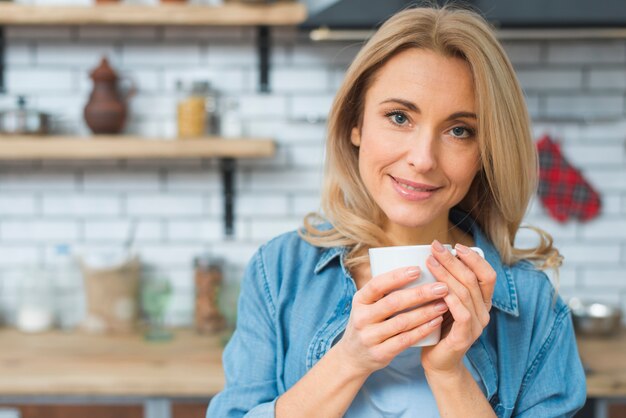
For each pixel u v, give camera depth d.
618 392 2.06
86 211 2.80
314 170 2.78
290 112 2.75
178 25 2.72
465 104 1.04
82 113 2.68
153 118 2.75
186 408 2.17
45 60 2.75
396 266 0.96
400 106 1.04
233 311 2.59
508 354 1.16
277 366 1.19
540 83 2.73
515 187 1.12
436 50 1.03
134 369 2.19
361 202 1.24
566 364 1.18
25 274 2.70
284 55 2.74
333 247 1.23
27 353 2.37
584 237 2.79
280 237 1.30
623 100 2.73
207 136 2.61
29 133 2.55
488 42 1.05
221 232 2.80
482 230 1.26
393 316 0.98
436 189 1.07
